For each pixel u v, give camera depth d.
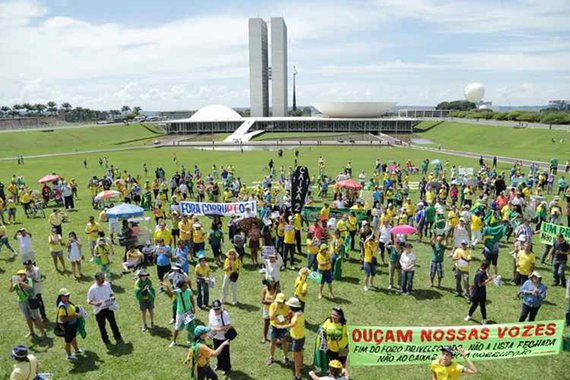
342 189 32.44
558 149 64.44
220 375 10.62
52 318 13.76
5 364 11.16
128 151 80.25
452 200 29.89
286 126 137.38
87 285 16.50
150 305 12.80
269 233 19.52
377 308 14.27
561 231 17.72
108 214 19.50
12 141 93.94
